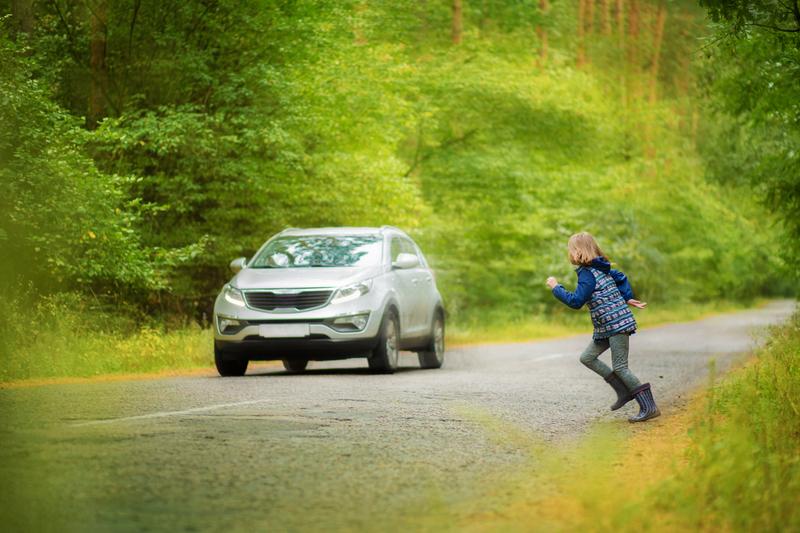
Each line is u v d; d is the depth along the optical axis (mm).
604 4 77875
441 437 13633
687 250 93250
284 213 40688
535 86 63812
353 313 23812
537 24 71188
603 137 69250
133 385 20688
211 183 38156
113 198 30188
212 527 8422
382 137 45500
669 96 77000
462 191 63469
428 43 67875
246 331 23641
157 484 10102
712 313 100812
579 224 69188
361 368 28609
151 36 38000
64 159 29047
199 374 25359
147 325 31766
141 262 30891
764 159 30875
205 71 37562
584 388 21516
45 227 28203
